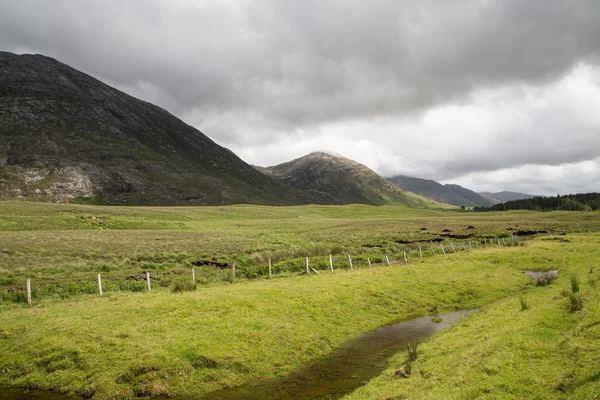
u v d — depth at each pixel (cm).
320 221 14162
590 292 2088
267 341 1984
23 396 1510
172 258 4766
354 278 3325
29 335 1920
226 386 1600
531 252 4966
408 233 8662
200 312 2275
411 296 2944
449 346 1753
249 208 18950
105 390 1498
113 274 3653
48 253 4416
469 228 9788
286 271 3997
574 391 1057
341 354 1969
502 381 1216
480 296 3067
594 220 12619
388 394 1355
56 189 19975
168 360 1686
